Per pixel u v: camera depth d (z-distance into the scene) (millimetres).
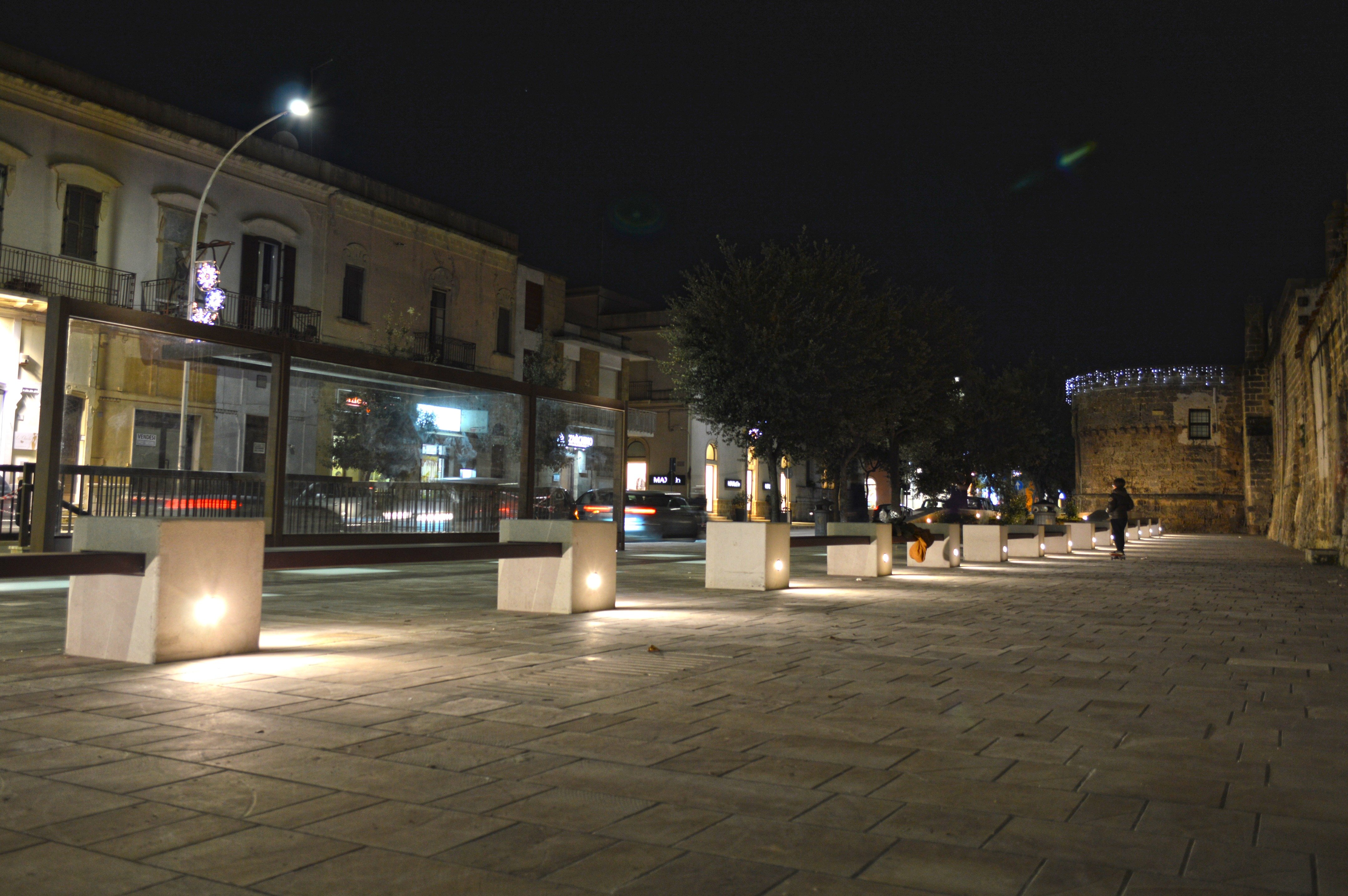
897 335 28594
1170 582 15125
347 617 9016
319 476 15172
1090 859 2939
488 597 11281
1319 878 2789
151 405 23188
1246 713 5141
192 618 6363
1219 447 50375
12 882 2646
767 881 2730
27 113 23891
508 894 2609
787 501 57219
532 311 41500
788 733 4551
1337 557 20062
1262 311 45344
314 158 31031
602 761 3998
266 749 4113
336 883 2676
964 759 4117
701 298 26625
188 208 27281
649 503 29578
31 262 23734
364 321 32625
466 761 3961
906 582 14711
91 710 4828
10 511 13703
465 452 18281
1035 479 58531
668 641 7668
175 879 2686
